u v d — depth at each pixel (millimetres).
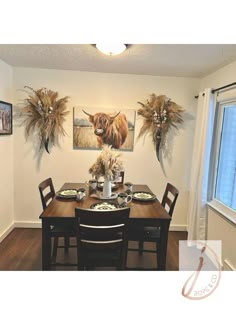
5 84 2842
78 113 3127
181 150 3275
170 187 2447
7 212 3062
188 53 2205
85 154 3211
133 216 1875
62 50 2268
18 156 3176
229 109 2580
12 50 2309
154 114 3133
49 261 1911
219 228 2443
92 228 1658
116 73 3105
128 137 3199
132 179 3297
